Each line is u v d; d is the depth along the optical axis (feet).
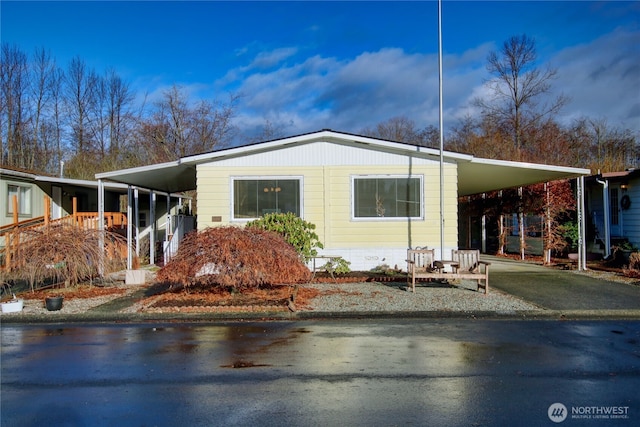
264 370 17.74
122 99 124.67
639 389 15.55
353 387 15.84
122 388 15.96
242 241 31.32
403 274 41.88
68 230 36.09
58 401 14.84
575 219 57.52
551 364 18.22
